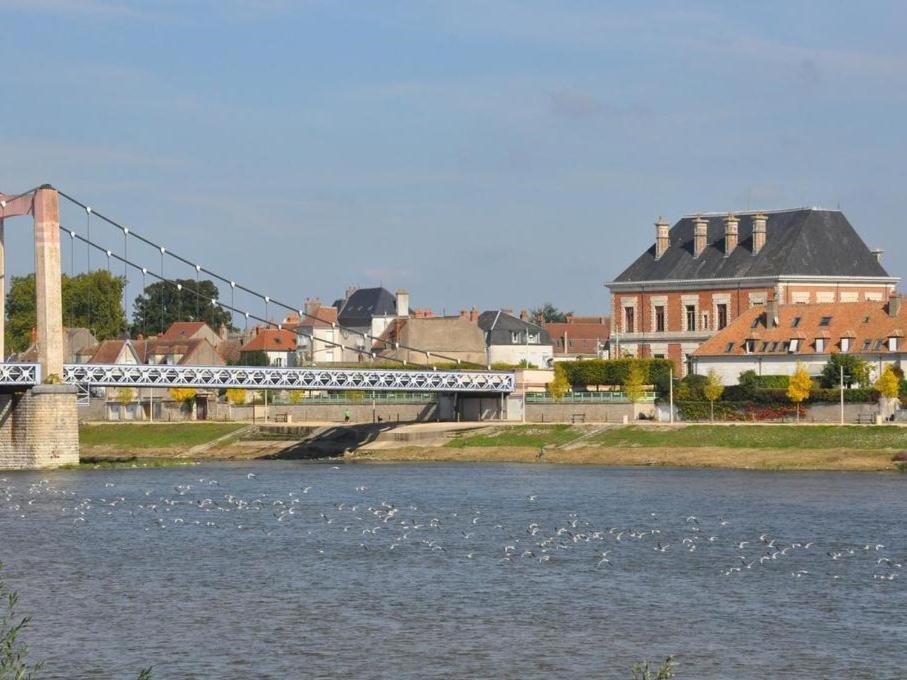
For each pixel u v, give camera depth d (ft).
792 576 349.00
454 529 430.20
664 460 650.43
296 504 491.31
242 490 547.49
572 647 285.84
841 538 403.34
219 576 357.00
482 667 272.72
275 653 282.77
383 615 312.91
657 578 348.79
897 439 625.82
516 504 490.90
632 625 302.45
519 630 298.97
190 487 557.74
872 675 266.98
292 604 324.19
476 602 324.60
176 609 320.09
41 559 383.45
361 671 270.46
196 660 278.05
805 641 289.12
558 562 370.94
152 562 377.50
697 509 469.16
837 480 557.33
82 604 325.83
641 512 463.83
